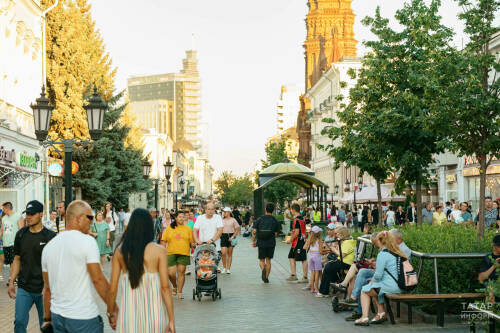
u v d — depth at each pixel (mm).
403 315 11281
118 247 6137
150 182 51812
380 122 17312
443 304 10070
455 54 13469
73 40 39938
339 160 21516
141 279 6016
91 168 38906
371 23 18297
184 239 14125
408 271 10297
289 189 54562
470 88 12711
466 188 38781
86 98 40594
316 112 83312
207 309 12391
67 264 5680
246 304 13008
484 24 13422
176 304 13180
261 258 16875
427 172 17984
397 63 17953
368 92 18312
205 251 13742
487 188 35219
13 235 17219
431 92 13234
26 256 7613
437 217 25219
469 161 37469
